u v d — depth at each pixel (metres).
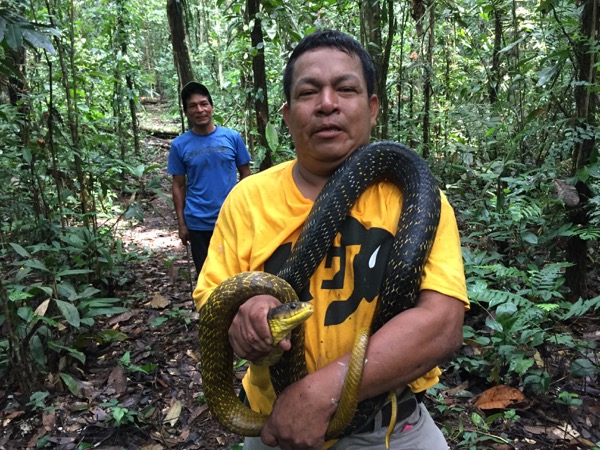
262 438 1.41
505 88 7.44
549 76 4.06
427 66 8.09
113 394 3.74
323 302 1.52
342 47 1.57
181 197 5.55
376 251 1.52
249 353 1.30
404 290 1.41
